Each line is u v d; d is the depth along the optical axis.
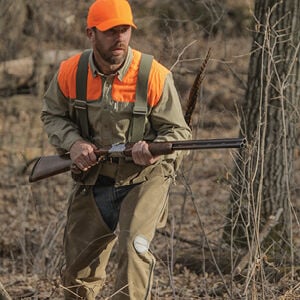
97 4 10.91
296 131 15.63
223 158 21.33
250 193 11.62
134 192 11.11
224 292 13.64
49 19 25.50
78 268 11.72
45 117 11.59
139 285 10.69
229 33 25.62
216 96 24.33
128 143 10.94
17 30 27.08
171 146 10.52
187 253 16.12
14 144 23.98
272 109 15.45
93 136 11.32
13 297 14.37
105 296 13.96
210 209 18.72
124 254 10.72
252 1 26.97
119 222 11.01
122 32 10.81
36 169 11.78
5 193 21.12
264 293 11.44
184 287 14.41
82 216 11.62
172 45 17.17
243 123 15.73
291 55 15.28
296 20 15.32
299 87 15.44
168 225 18.33
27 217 19.03
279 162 15.49
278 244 14.66
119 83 11.03
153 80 11.00
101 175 11.34
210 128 23.70
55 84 11.43
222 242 15.69
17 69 27.02
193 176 20.64
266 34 11.91
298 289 12.41
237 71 24.06
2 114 26.66
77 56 11.30
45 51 25.77
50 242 16.53
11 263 16.86
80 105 11.18
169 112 11.05
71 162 11.47
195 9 21.66
